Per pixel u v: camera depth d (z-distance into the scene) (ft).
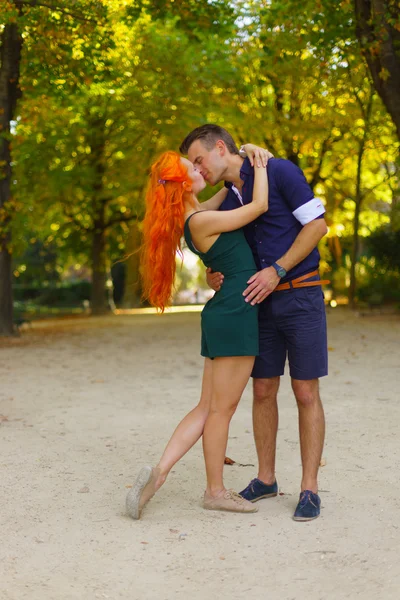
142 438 18.94
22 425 20.66
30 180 68.33
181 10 43.88
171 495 14.35
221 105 59.98
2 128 46.68
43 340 47.24
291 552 11.34
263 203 12.60
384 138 67.46
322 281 13.08
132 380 28.91
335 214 82.89
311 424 13.00
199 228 12.80
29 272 120.06
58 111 61.93
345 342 40.09
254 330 13.00
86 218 85.56
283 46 44.96
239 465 16.35
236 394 13.20
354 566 10.74
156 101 60.64
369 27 38.63
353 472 15.48
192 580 10.43
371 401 22.91
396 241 70.85
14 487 14.89
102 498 14.19
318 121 61.46
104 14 42.70
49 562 11.12
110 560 11.18
